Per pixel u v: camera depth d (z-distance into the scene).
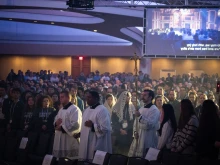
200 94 14.04
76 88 15.84
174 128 10.80
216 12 19.47
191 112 9.98
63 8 21.88
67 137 11.53
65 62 38.44
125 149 13.90
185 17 19.58
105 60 38.00
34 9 24.34
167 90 18.22
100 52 37.59
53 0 21.77
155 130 11.94
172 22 19.58
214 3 20.28
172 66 31.89
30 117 14.06
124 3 21.41
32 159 11.86
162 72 32.03
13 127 14.45
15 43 37.88
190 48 19.59
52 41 37.88
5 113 14.82
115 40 37.34
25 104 15.27
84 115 11.17
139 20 23.97
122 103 13.84
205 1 20.11
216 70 31.36
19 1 21.75
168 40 19.64
